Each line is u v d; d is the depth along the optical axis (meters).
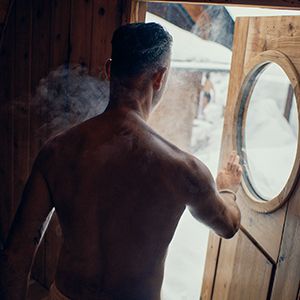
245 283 1.63
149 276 1.03
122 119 0.98
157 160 0.96
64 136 1.02
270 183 1.80
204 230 3.81
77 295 1.05
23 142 2.41
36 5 2.15
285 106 3.74
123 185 0.96
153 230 0.99
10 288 1.11
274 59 1.42
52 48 2.10
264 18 1.51
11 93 2.44
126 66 0.99
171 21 3.86
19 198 2.54
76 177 0.99
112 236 0.99
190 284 2.94
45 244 2.42
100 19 1.81
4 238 2.71
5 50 2.43
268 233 1.48
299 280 1.29
